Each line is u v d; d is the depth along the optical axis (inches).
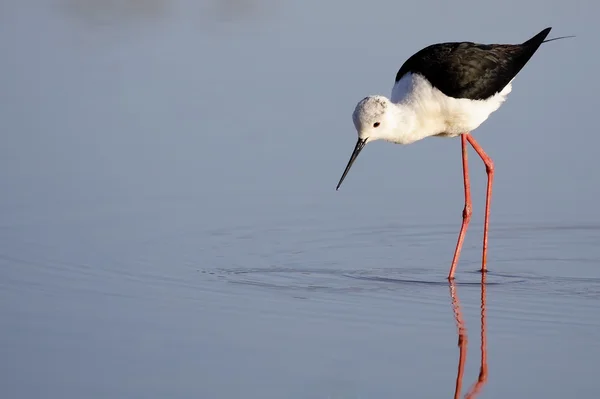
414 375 343.9
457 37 708.7
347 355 358.6
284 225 515.8
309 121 626.5
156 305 406.0
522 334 381.1
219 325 386.0
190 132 612.7
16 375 338.0
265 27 770.8
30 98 649.0
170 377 338.6
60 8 834.2
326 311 404.5
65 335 372.2
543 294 430.6
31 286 422.9
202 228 505.4
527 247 500.4
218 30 770.2
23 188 539.8
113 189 545.6
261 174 570.9
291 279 446.6
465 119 474.6
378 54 701.9
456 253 462.9
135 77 686.5
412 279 453.4
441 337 377.1
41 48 732.7
